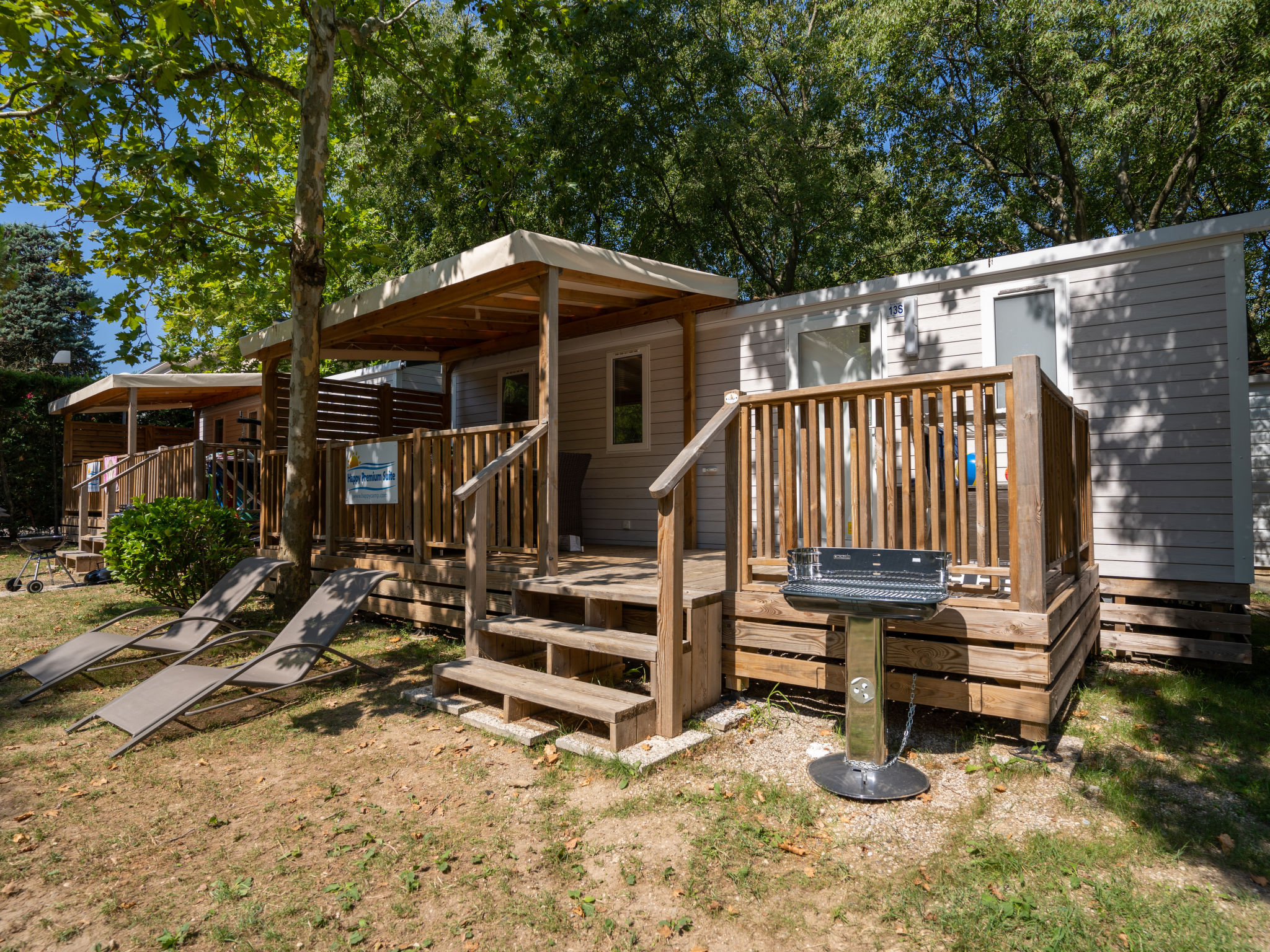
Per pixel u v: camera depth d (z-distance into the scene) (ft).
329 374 54.65
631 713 12.38
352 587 17.07
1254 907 8.16
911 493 13.26
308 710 15.35
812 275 61.67
